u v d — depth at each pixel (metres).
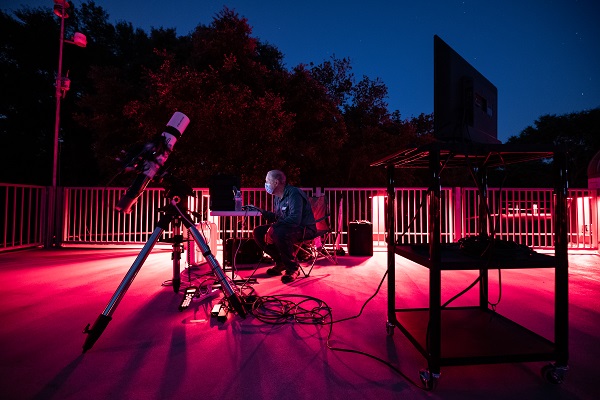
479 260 1.83
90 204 7.84
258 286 3.99
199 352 2.23
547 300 3.43
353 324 2.74
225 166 10.41
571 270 5.30
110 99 12.19
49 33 15.52
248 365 2.06
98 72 12.84
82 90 16.02
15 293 3.67
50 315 2.96
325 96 13.55
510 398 1.73
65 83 8.07
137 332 2.57
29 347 2.31
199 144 10.45
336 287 3.95
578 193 7.66
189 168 10.13
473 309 2.66
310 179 14.34
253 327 2.67
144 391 1.78
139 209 8.26
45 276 4.55
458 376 1.95
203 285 3.92
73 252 6.80
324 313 3.00
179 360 2.12
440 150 1.82
